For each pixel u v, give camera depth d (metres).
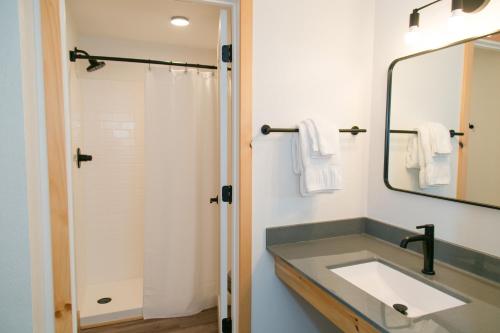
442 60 1.32
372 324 0.91
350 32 1.66
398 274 1.31
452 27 1.20
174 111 2.37
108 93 2.73
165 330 2.22
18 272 1.04
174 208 2.38
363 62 1.70
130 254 2.89
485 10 1.17
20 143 1.01
